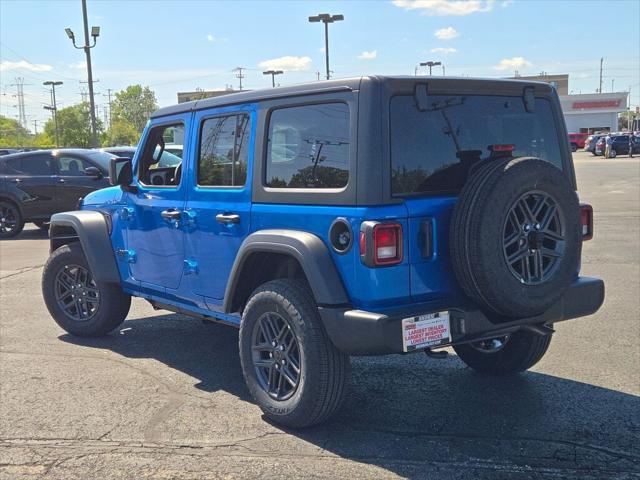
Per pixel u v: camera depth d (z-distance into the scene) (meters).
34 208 14.05
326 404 3.90
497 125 4.09
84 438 4.08
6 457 3.84
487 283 3.55
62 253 6.21
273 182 4.16
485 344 5.03
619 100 87.44
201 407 4.55
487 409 4.39
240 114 4.44
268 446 3.92
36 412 4.50
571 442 3.88
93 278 5.96
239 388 4.93
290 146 4.06
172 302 5.28
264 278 4.51
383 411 4.39
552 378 4.95
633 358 5.35
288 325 4.01
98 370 5.37
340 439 3.99
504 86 4.12
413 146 3.73
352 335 3.62
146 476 3.59
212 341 6.18
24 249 12.55
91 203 6.16
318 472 3.58
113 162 5.44
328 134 3.83
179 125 5.05
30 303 7.89
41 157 14.19
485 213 3.51
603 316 6.60
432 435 4.01
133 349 5.95
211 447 3.92
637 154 46.31
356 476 3.53
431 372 5.16
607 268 8.89
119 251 5.80
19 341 6.24
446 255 3.77
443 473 3.54
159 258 5.25
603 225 13.08
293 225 3.97
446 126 3.86
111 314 6.09
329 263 3.74
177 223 4.95
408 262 3.65
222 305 4.62
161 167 5.73
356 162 3.62
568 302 4.10
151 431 4.16
